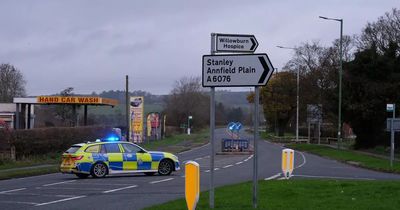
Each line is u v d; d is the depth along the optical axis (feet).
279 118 304.50
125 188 60.64
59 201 49.34
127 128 173.88
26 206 46.09
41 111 252.62
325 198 43.55
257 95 34.19
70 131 126.52
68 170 76.64
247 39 35.27
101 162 76.59
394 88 154.61
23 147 108.06
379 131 163.94
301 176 76.07
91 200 49.78
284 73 289.94
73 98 168.25
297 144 212.23
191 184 32.22
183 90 367.86
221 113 517.14
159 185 64.03
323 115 211.82
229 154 154.61
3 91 285.23
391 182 55.36
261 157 136.36
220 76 34.45
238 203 40.86
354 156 133.59
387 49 167.32
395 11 220.64
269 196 45.57
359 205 38.96
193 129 376.27
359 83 159.94
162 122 265.34
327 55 238.27
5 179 77.82
